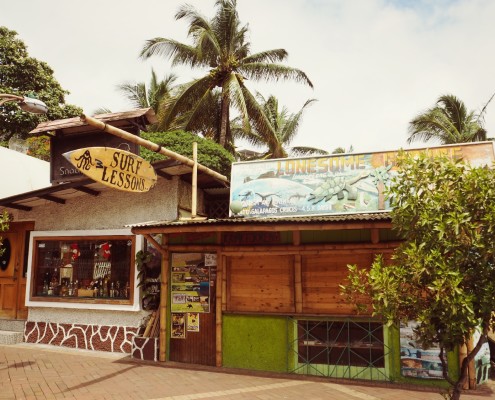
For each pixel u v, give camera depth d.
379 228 6.82
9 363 8.22
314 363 7.54
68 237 10.27
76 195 10.26
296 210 9.06
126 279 9.64
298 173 9.39
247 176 9.73
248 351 7.92
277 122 26.39
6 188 13.05
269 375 7.48
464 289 4.02
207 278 8.45
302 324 7.72
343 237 7.62
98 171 6.39
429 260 3.89
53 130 10.06
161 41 20.73
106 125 6.77
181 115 21.89
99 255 10.02
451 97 27.14
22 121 22.81
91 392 6.40
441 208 4.13
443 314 3.86
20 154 13.84
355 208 8.68
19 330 10.55
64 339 9.91
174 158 8.30
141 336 8.98
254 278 8.09
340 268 7.59
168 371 7.73
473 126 26.56
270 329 7.86
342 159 9.17
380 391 6.57
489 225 3.86
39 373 7.51
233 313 8.11
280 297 7.88
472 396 6.34
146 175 7.46
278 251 7.90
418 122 27.34
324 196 8.98
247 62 22.05
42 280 10.44
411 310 4.23
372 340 7.29
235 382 7.03
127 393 6.38
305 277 7.78
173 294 8.61
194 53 20.89
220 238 8.36
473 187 4.03
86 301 9.77
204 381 7.07
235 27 21.55
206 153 16.72
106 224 10.09
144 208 9.87
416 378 6.94
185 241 8.61
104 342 9.52
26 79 23.98
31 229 11.14
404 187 4.41
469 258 4.00
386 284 4.12
